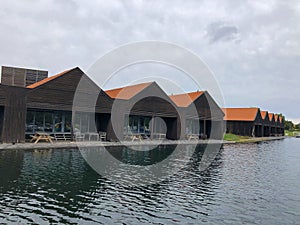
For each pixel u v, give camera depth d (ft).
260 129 149.79
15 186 27.89
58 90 62.44
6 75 88.48
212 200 26.53
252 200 26.89
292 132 247.50
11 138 56.75
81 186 29.12
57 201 24.32
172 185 31.45
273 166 46.80
